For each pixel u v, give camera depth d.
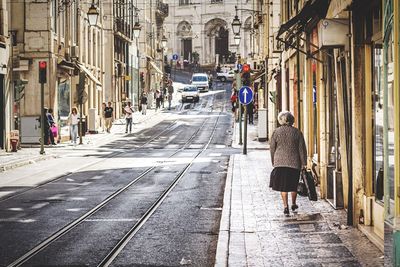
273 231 23.36
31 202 32.22
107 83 118.19
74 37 89.50
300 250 20.12
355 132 22.98
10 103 63.72
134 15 145.88
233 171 45.22
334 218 25.61
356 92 22.91
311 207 28.61
